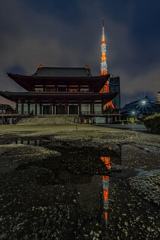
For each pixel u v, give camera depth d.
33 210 0.97
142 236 0.76
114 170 1.81
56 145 3.73
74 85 44.59
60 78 39.19
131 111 58.06
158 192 1.22
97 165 2.01
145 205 1.02
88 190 1.27
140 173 1.70
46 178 1.54
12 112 39.88
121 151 2.95
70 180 1.49
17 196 1.16
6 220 0.88
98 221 0.87
